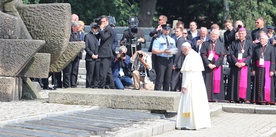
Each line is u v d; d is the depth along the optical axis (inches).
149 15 3408.0
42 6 1549.0
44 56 1526.8
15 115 1255.5
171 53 1881.2
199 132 1325.0
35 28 1552.7
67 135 1061.8
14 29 1498.5
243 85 1883.6
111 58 1916.8
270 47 1882.4
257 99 1883.6
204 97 1384.1
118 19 3405.5
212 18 3730.3
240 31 1888.5
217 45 1882.4
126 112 1402.6
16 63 1485.0
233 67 1895.9
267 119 1604.3
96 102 1478.8
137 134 1146.7
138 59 1966.0
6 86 1489.9
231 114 1702.8
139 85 1961.1
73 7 3326.8
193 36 2049.7
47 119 1230.3
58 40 1551.4
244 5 3309.5
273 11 3442.4
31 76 1528.1
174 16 3860.7
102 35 1881.2
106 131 1143.0
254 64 1892.2
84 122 1213.7
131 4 3668.8
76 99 1485.0
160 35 1895.9
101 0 3366.1
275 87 1905.8
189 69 1373.0
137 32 2009.1
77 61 1902.1
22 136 1029.8
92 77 1902.1
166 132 1304.1
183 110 1366.9
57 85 1924.2
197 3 3725.4
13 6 1528.1
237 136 1278.3
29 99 1557.6
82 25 1962.4
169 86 1911.9
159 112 1470.2
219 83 1884.8
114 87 1953.7
